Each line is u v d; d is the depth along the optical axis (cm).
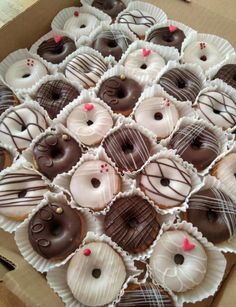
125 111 32
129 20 37
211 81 34
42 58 35
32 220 27
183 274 25
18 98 33
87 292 24
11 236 28
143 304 23
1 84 34
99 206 28
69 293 25
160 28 37
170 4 39
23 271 25
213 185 29
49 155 30
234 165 29
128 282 24
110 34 36
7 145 30
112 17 39
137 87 33
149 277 25
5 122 31
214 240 27
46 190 29
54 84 33
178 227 27
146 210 27
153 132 31
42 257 26
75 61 34
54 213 27
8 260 26
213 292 25
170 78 33
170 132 31
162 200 28
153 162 29
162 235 26
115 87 33
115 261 25
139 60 35
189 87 33
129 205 27
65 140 30
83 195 28
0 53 35
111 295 24
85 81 33
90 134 31
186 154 30
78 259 25
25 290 23
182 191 28
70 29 37
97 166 29
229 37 37
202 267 25
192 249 26
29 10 35
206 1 39
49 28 38
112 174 29
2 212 28
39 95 33
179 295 25
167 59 36
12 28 35
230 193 28
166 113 31
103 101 32
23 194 29
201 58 36
